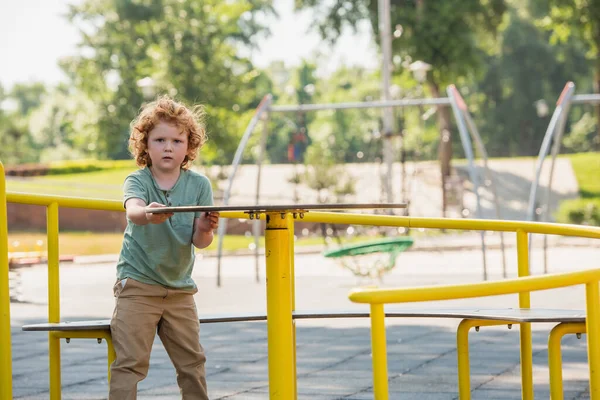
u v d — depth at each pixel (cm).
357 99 9006
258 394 809
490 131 8075
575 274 416
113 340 542
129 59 5462
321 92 9844
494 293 387
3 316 494
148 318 541
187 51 4931
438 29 5166
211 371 934
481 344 1075
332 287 1944
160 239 543
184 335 554
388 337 1159
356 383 848
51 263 570
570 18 5109
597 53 5253
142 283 541
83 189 5556
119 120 5391
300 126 3772
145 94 3033
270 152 8431
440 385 827
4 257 496
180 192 554
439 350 1042
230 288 1972
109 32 5512
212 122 4844
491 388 805
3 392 493
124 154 8000
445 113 5328
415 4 5447
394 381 851
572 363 927
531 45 7831
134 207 513
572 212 4262
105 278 2408
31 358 1062
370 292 368
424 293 373
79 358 1052
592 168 5547
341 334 1205
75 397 809
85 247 4012
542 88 7988
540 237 3819
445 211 4266
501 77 8000
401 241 1961
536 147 8150
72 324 545
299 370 924
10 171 6159
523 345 586
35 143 10812
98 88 5494
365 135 8719
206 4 5012
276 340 466
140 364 538
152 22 5338
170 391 828
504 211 5028
